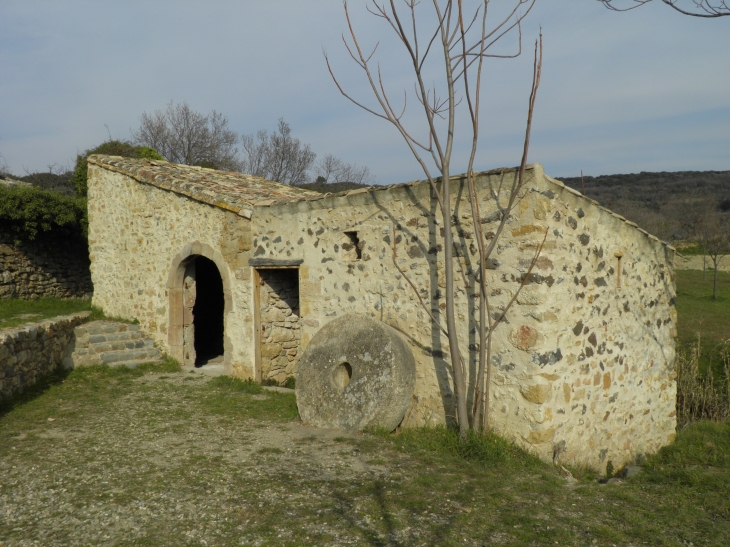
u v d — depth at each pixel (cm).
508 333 565
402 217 681
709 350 1191
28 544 369
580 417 594
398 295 688
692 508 442
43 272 1423
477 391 557
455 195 611
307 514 407
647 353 712
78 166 2200
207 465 514
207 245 976
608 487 491
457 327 614
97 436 614
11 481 477
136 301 1114
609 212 630
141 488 457
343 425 642
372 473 494
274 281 940
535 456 541
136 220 1105
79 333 1027
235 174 1270
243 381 907
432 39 548
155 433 628
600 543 371
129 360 1020
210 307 1429
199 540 371
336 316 778
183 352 1048
